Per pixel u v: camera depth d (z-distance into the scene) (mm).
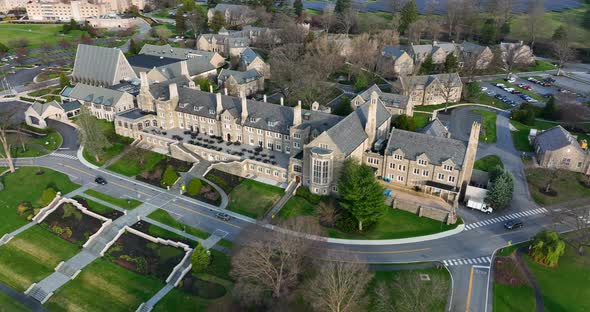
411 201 107688
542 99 188375
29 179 127312
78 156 140750
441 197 110125
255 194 115875
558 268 89000
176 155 134750
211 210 110438
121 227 104875
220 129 139500
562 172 118250
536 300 80812
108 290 88000
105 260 96000
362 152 118188
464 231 100188
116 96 160375
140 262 94188
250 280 83938
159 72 185750
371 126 120125
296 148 124250
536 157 135000
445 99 183750
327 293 77875
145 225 105125
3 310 85125
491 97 191250
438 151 109062
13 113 164000
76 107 169375
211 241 99000
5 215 112750
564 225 102438
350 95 186750
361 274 78250
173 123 148750
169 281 89000
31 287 89500
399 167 114250
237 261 84000
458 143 107875
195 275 89688
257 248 83188
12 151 144125
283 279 84188
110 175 128750
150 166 132250
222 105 140250
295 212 108250
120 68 189750
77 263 95562
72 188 121750
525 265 89562
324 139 107312
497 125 161000
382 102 141000
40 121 158625
